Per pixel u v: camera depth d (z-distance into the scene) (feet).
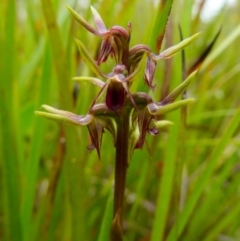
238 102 0.66
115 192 0.23
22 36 0.66
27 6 0.56
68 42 0.42
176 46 0.21
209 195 0.48
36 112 0.21
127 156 0.22
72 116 0.21
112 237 0.23
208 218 0.52
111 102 0.20
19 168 0.36
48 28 0.30
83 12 0.53
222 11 0.69
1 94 0.34
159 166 0.54
